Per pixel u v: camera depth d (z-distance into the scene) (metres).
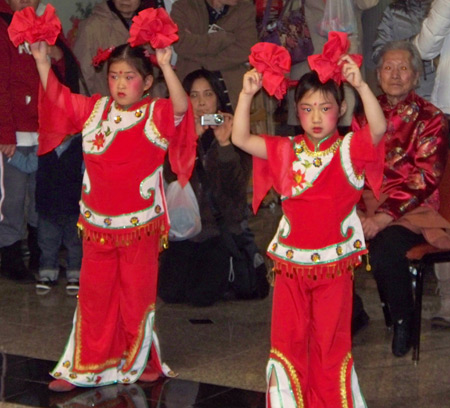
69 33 8.96
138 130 4.64
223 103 6.43
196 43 7.00
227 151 6.46
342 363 4.18
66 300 6.62
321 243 4.12
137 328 4.84
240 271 6.65
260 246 8.09
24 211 7.28
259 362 5.32
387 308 5.88
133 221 4.71
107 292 4.80
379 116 3.97
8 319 6.12
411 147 5.53
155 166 4.74
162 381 4.96
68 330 5.91
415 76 5.53
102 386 4.86
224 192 6.50
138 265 4.78
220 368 5.21
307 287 4.18
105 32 7.18
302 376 4.18
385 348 5.59
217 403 4.65
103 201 4.70
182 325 6.09
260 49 3.98
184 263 6.59
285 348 4.16
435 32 6.12
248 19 7.14
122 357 4.94
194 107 6.36
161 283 6.61
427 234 5.33
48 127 4.79
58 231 6.88
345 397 4.16
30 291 6.85
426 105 5.58
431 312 6.36
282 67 3.97
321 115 4.02
